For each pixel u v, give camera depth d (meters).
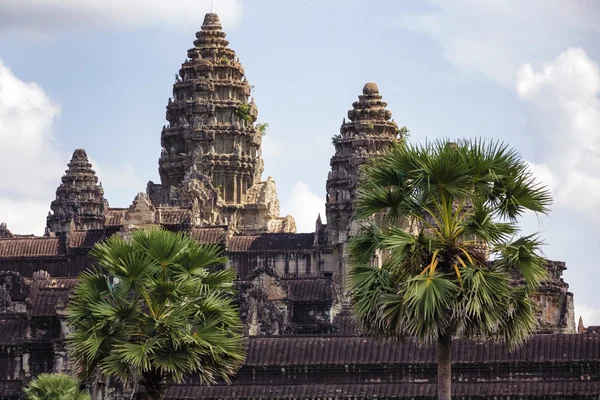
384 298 117.50
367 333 120.19
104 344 132.25
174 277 134.38
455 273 117.44
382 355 195.12
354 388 193.25
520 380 189.00
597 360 187.50
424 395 189.62
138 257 132.88
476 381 190.38
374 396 191.50
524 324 118.81
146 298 133.12
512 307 117.50
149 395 131.50
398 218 121.50
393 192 119.62
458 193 117.75
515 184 118.44
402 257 118.00
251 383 198.00
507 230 119.31
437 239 119.06
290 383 197.12
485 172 118.12
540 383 186.75
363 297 118.38
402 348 195.00
